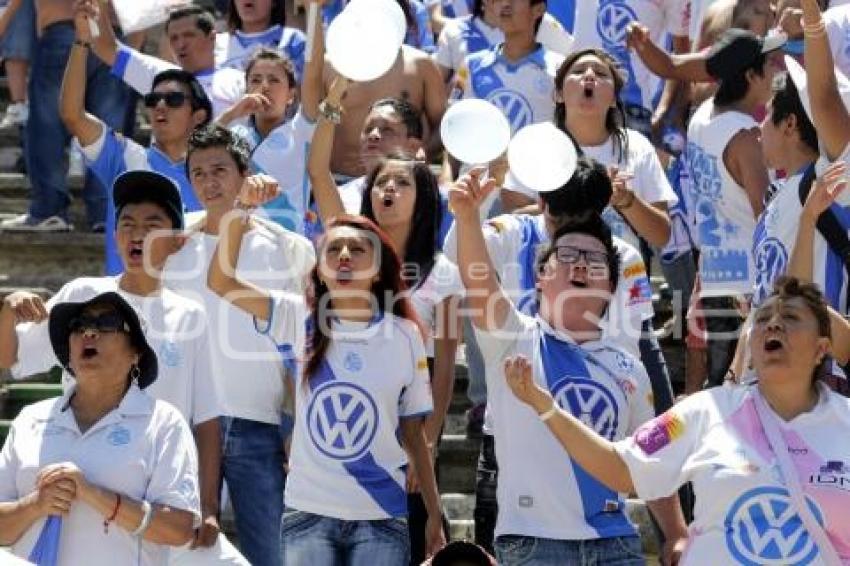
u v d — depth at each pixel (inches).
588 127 1058.7
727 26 1197.7
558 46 1244.5
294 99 1213.1
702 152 1063.0
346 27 844.0
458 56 1270.9
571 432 763.4
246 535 948.0
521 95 1178.0
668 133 1242.0
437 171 1227.9
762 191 1035.9
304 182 1070.4
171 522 792.9
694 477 751.1
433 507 898.7
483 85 1187.3
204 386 905.5
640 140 1082.7
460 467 1075.9
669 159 1239.5
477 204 829.2
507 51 1187.3
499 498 858.8
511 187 1051.9
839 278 885.2
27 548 790.5
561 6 1346.0
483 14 1269.7
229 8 1298.0
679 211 1143.6
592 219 875.4
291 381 952.9
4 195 1352.1
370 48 843.4
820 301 759.1
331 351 879.1
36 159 1266.0
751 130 1045.8
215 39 1282.0
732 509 740.7
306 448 875.4
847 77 1031.6
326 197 986.1
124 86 1312.7
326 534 867.4
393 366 879.7
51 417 809.5
